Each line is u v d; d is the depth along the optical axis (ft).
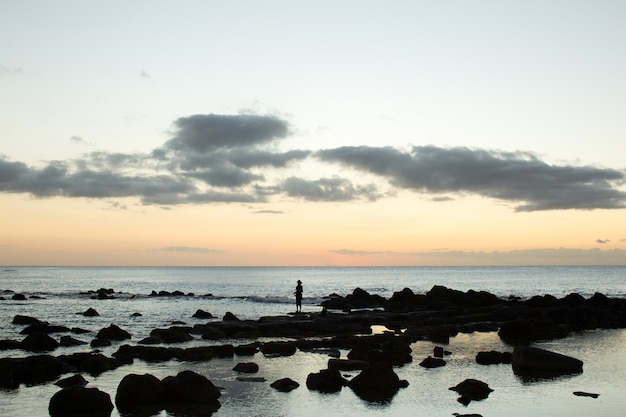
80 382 64.18
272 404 55.98
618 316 144.25
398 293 187.11
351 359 79.66
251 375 70.38
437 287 180.86
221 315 163.22
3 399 57.77
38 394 59.98
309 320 127.54
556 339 108.99
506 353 83.87
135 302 219.00
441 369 75.56
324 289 347.77
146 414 52.31
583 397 58.90
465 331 121.39
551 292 314.35
